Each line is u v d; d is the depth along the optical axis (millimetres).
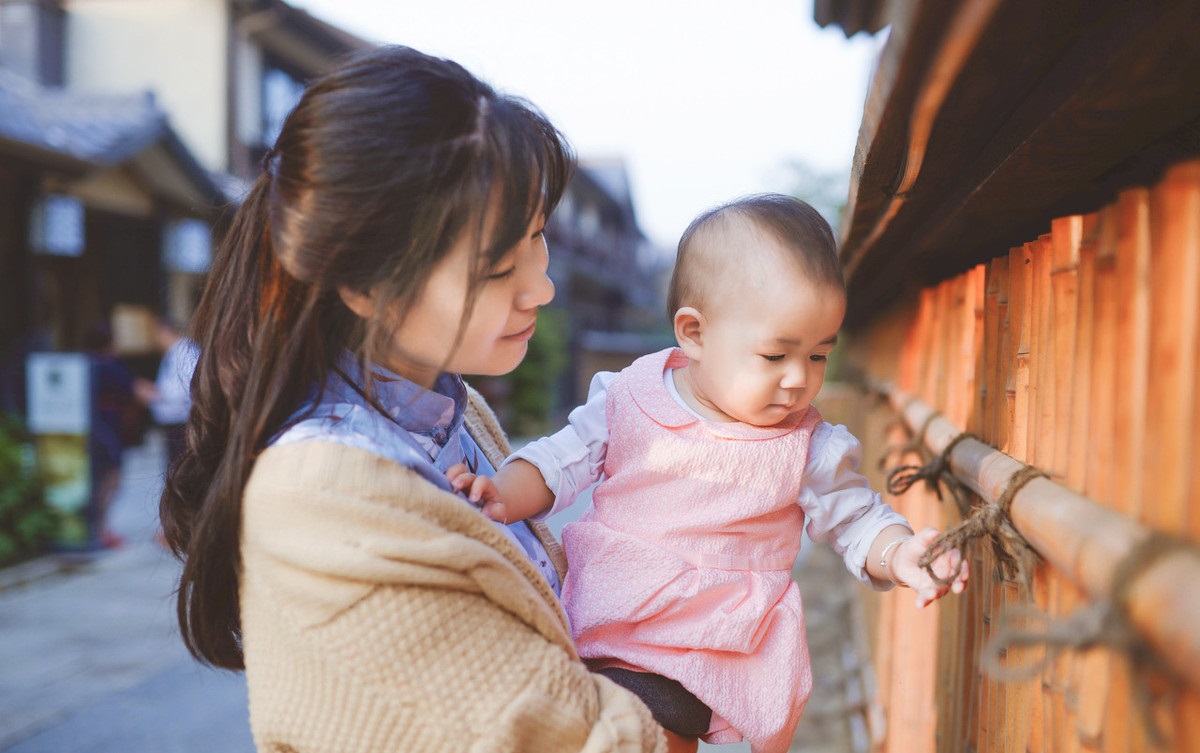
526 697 951
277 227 1039
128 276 12531
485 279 1010
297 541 960
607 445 1441
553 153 1109
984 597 1403
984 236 1555
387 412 1112
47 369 6770
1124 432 796
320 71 1086
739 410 1324
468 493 1194
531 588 1041
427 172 976
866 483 1426
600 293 33906
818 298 1268
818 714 3955
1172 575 596
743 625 1286
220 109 13906
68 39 14266
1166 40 673
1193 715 637
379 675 936
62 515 6742
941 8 678
